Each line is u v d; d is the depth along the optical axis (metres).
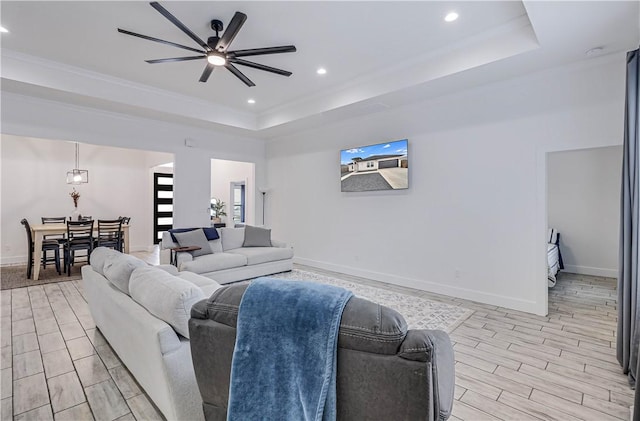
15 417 1.78
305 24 3.01
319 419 0.93
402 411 0.89
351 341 0.93
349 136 5.36
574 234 5.50
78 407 1.86
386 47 3.44
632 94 2.27
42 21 3.00
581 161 5.42
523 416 1.81
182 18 2.93
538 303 3.44
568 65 3.22
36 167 6.62
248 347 1.04
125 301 2.01
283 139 6.61
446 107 4.16
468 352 2.57
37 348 2.59
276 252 5.21
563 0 2.18
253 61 3.77
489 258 3.81
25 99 4.19
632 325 2.15
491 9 2.76
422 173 4.41
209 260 4.38
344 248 5.44
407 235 4.58
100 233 5.91
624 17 2.38
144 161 8.27
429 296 4.12
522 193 3.56
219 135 6.27
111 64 3.93
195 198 5.91
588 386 2.10
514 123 3.60
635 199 2.16
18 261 6.33
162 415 1.79
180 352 1.55
